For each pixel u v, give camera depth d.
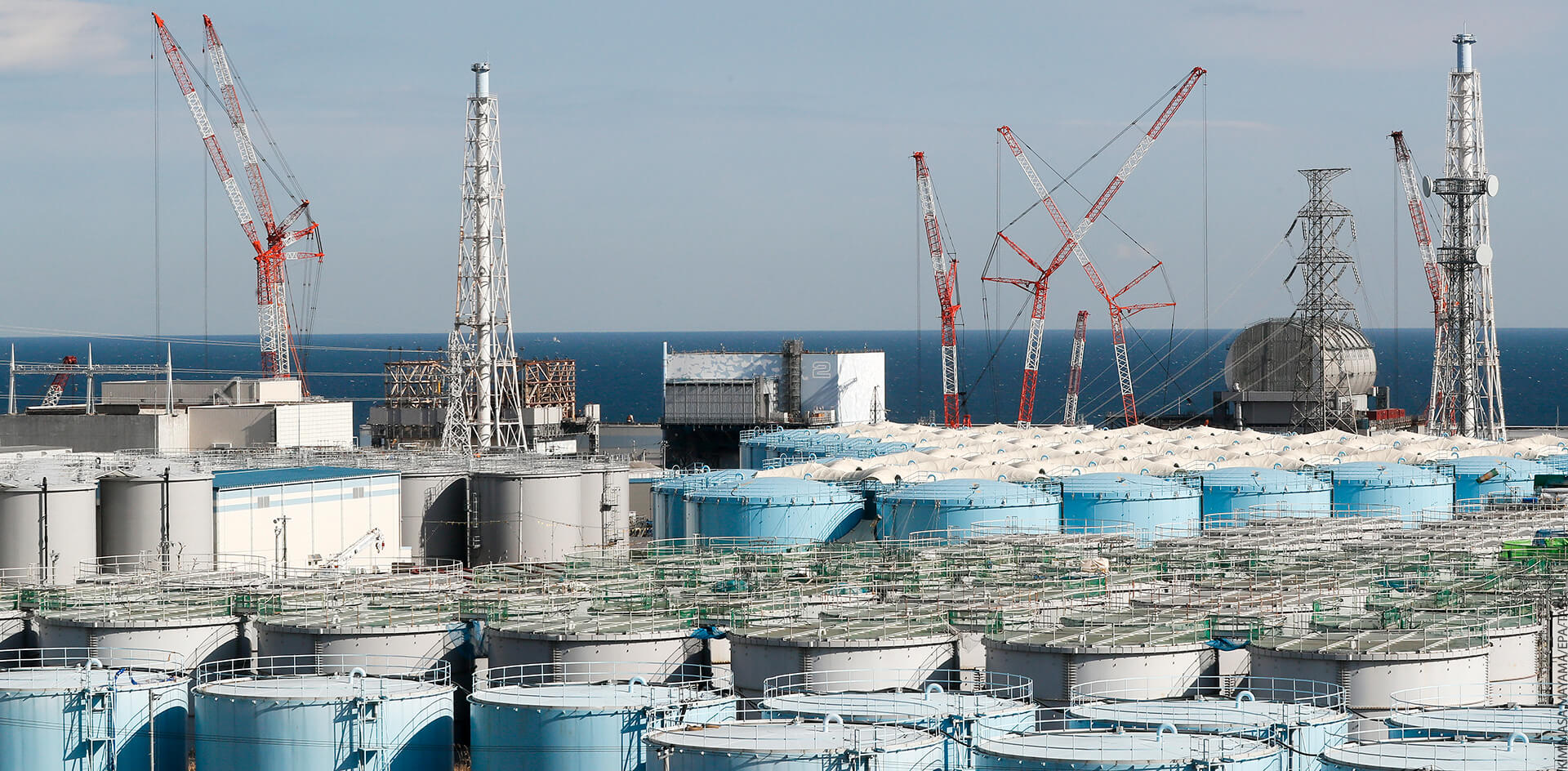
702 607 87.88
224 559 120.56
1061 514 133.38
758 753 65.19
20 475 119.31
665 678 83.50
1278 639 78.38
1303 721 68.69
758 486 134.88
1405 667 75.06
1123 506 131.62
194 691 79.00
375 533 133.00
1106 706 71.62
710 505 133.88
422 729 76.69
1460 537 108.75
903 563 101.56
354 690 77.06
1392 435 185.00
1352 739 71.75
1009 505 127.88
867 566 101.19
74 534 113.62
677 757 66.19
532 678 83.69
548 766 72.81
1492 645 79.06
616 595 92.25
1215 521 134.00
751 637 80.62
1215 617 81.44
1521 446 166.25
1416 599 86.06
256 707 75.62
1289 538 110.31
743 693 80.88
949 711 71.75
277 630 86.00
